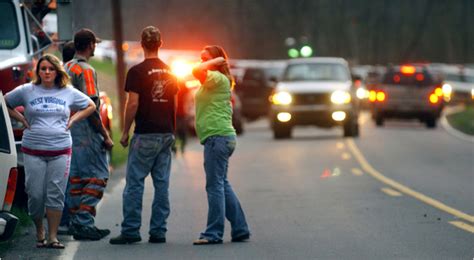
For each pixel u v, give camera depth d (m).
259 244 24.75
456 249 23.73
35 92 23.73
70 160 24.36
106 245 24.77
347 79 70.31
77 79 25.72
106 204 32.91
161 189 25.22
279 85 69.31
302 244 24.67
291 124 67.94
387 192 36.19
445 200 33.84
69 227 26.55
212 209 24.94
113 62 127.81
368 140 67.38
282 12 198.00
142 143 24.91
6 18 32.88
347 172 44.66
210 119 24.84
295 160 51.09
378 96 85.12
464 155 55.56
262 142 65.69
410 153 56.59
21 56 32.09
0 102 22.09
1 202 21.78
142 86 24.88
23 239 25.59
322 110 67.75
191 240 25.56
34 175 23.73
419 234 26.09
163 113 25.06
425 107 83.75
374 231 26.69
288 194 35.75
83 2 148.25
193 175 42.66
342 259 22.52
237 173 44.19
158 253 23.53
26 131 23.73
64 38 30.70
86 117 24.84
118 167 46.47
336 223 28.28
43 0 33.94
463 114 104.44
